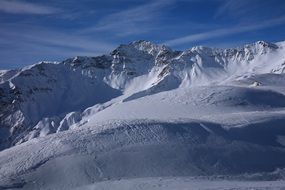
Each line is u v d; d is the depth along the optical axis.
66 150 51.03
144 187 40.56
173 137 56.75
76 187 43.59
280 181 46.56
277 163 54.16
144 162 49.72
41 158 49.47
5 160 50.47
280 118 69.56
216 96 99.56
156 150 52.53
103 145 52.94
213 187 39.69
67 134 56.69
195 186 40.59
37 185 44.53
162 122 61.97
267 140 60.59
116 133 56.84
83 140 54.06
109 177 46.19
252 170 51.28
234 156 53.94
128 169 48.09
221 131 60.94
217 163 51.59
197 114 87.38
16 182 44.84
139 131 57.88
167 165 49.69
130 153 51.22
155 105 100.69
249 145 57.62
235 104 95.38
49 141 54.28
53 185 44.47
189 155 52.44
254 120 66.88
